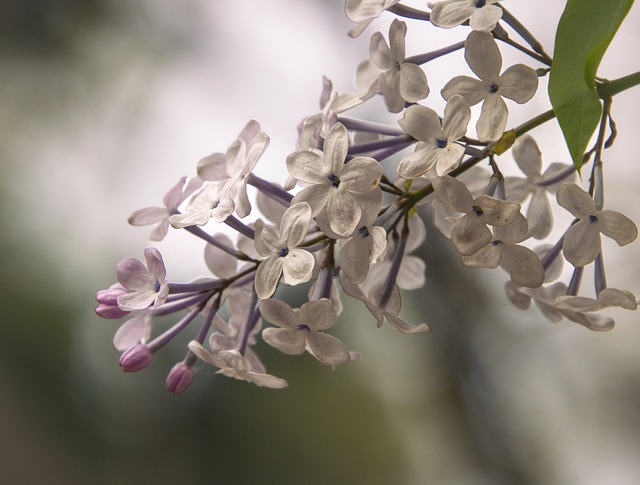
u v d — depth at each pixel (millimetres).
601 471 896
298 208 377
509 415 884
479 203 372
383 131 399
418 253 822
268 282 378
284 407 929
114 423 926
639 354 877
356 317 901
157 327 832
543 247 414
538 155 412
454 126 375
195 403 925
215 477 910
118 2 931
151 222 397
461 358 874
